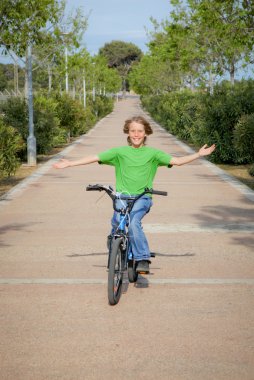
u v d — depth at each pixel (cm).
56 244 880
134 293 641
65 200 1288
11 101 2328
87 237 927
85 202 1259
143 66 7212
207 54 3064
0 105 2359
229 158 2108
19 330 532
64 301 615
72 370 448
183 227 1000
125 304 604
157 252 830
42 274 719
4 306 600
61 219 1076
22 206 1217
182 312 580
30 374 442
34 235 945
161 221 1052
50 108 2444
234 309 589
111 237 622
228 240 905
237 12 1819
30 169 1973
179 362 462
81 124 3862
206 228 992
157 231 968
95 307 595
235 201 1272
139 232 626
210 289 657
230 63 2952
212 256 807
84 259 792
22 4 1712
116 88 12075
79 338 512
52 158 2327
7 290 654
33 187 1495
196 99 3108
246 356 474
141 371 446
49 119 2341
